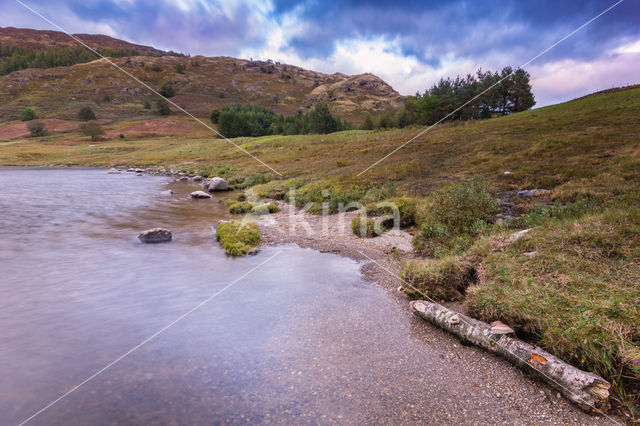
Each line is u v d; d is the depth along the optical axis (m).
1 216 16.47
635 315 4.71
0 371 4.75
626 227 7.59
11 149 80.12
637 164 14.92
